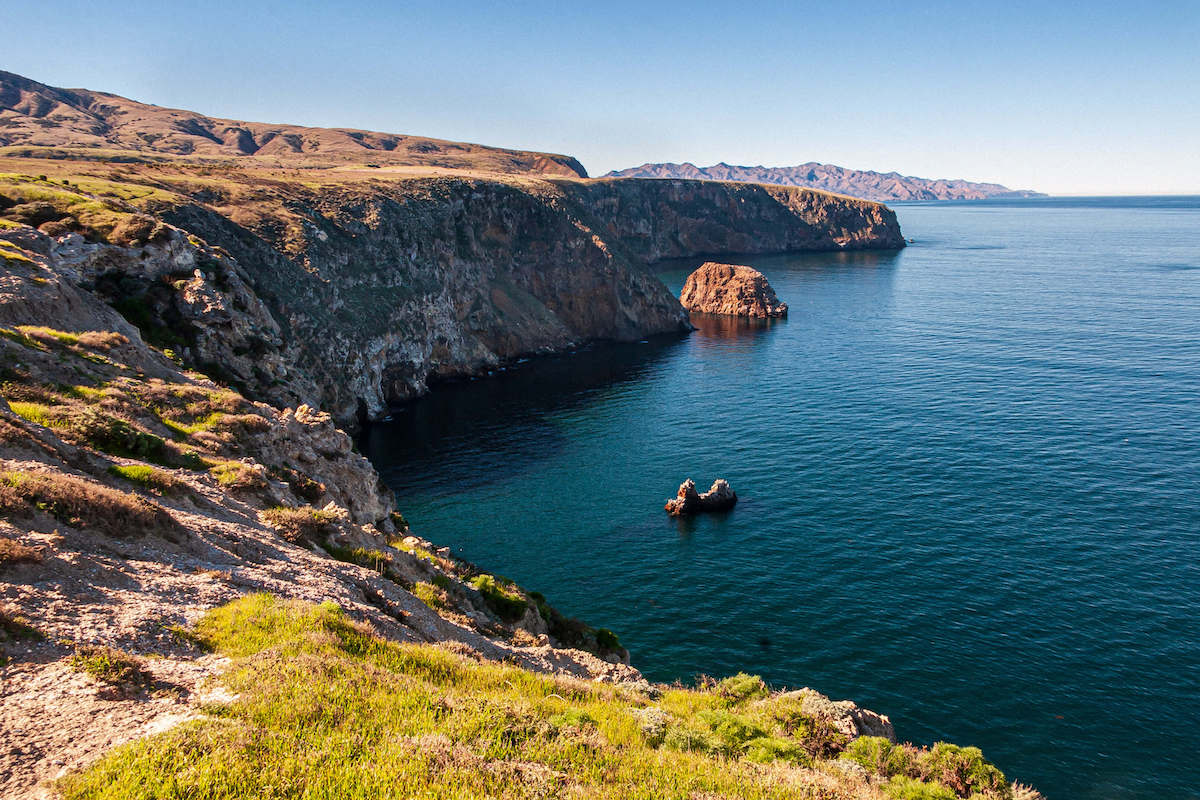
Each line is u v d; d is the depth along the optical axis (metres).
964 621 44.00
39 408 23.34
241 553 19.61
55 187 67.50
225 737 10.51
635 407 95.81
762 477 69.00
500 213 146.12
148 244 57.19
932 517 58.16
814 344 130.50
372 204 116.38
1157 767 32.59
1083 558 50.50
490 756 12.03
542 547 56.72
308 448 36.59
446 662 17.11
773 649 42.28
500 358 129.25
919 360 112.12
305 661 13.52
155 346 52.06
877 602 46.56
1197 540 52.16
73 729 10.24
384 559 26.64
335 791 9.93
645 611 47.00
